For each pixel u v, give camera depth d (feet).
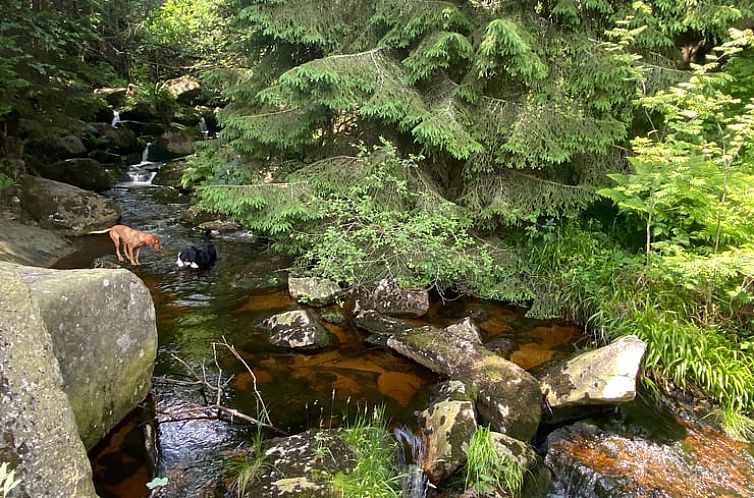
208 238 25.91
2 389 6.00
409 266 17.60
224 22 36.50
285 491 9.04
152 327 11.43
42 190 27.09
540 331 16.53
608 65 15.97
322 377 13.75
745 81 17.12
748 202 13.23
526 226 19.40
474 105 17.22
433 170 19.51
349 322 17.04
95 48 50.03
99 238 25.67
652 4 16.84
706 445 11.77
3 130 28.35
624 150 18.07
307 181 17.08
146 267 21.57
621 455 11.35
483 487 9.92
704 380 13.24
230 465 10.20
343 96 15.96
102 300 9.98
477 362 13.55
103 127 44.06
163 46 56.03
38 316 6.90
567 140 16.34
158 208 31.50
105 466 9.98
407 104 16.20
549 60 16.99
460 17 16.31
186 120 53.78
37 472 5.94
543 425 12.51
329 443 10.36
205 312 17.39
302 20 16.96
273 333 15.64
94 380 9.76
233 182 19.38
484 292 18.53
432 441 10.86
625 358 12.54
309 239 17.98
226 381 13.17
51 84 30.12
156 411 11.73
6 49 25.57
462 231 17.02
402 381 13.70
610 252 17.47
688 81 16.20
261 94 16.10
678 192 13.98
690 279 13.93
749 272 12.28
